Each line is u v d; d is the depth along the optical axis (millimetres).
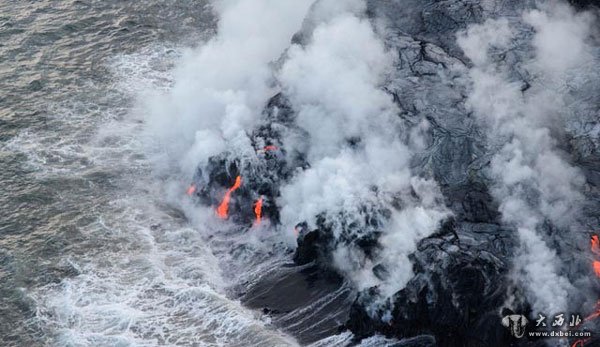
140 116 131625
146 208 115812
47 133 128250
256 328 96938
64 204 116688
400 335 93375
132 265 107375
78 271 106938
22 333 99625
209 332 97938
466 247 94688
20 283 105562
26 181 120062
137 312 101000
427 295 91500
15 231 112688
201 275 105375
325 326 96562
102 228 112938
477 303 90312
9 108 132000
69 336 98500
